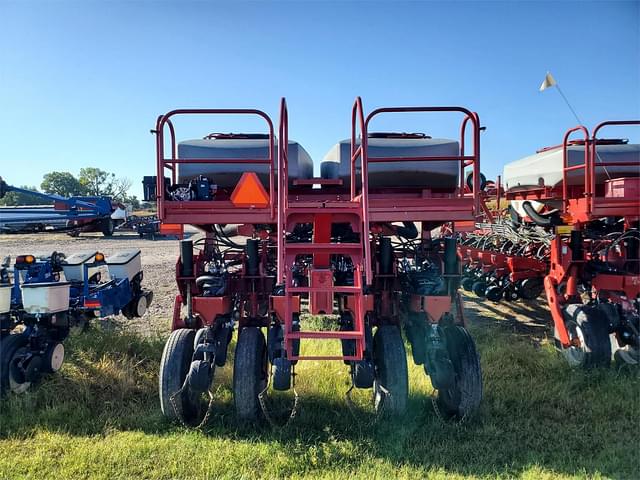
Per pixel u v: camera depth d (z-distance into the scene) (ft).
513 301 32.99
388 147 15.19
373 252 16.34
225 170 15.11
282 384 12.64
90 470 11.27
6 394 14.92
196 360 13.39
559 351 19.60
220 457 11.69
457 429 13.15
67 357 18.04
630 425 13.46
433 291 14.20
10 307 16.87
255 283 15.67
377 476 10.91
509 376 16.97
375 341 14.70
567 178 20.47
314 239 13.10
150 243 72.02
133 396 15.48
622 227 21.98
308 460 11.62
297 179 15.70
